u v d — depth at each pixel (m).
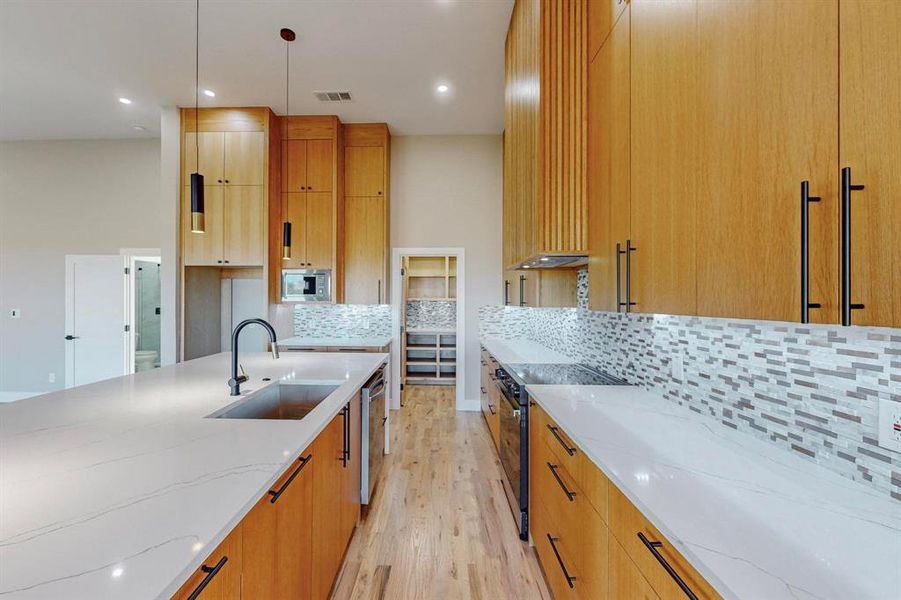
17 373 5.19
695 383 1.68
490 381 4.01
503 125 4.72
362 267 4.71
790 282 0.79
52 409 1.65
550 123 2.16
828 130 0.71
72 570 0.68
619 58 1.69
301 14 2.83
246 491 0.97
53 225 5.21
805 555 0.76
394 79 3.71
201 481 1.02
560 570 1.68
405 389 6.27
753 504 0.94
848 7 0.67
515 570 2.08
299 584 1.39
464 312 5.02
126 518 0.84
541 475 2.02
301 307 5.08
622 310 1.66
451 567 2.10
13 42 3.15
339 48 3.23
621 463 1.18
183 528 0.81
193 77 3.67
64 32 3.03
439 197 5.00
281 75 3.63
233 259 4.22
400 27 2.98
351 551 2.22
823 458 1.10
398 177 5.00
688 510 0.92
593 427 1.50
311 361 2.96
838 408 1.06
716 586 0.70
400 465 3.38
